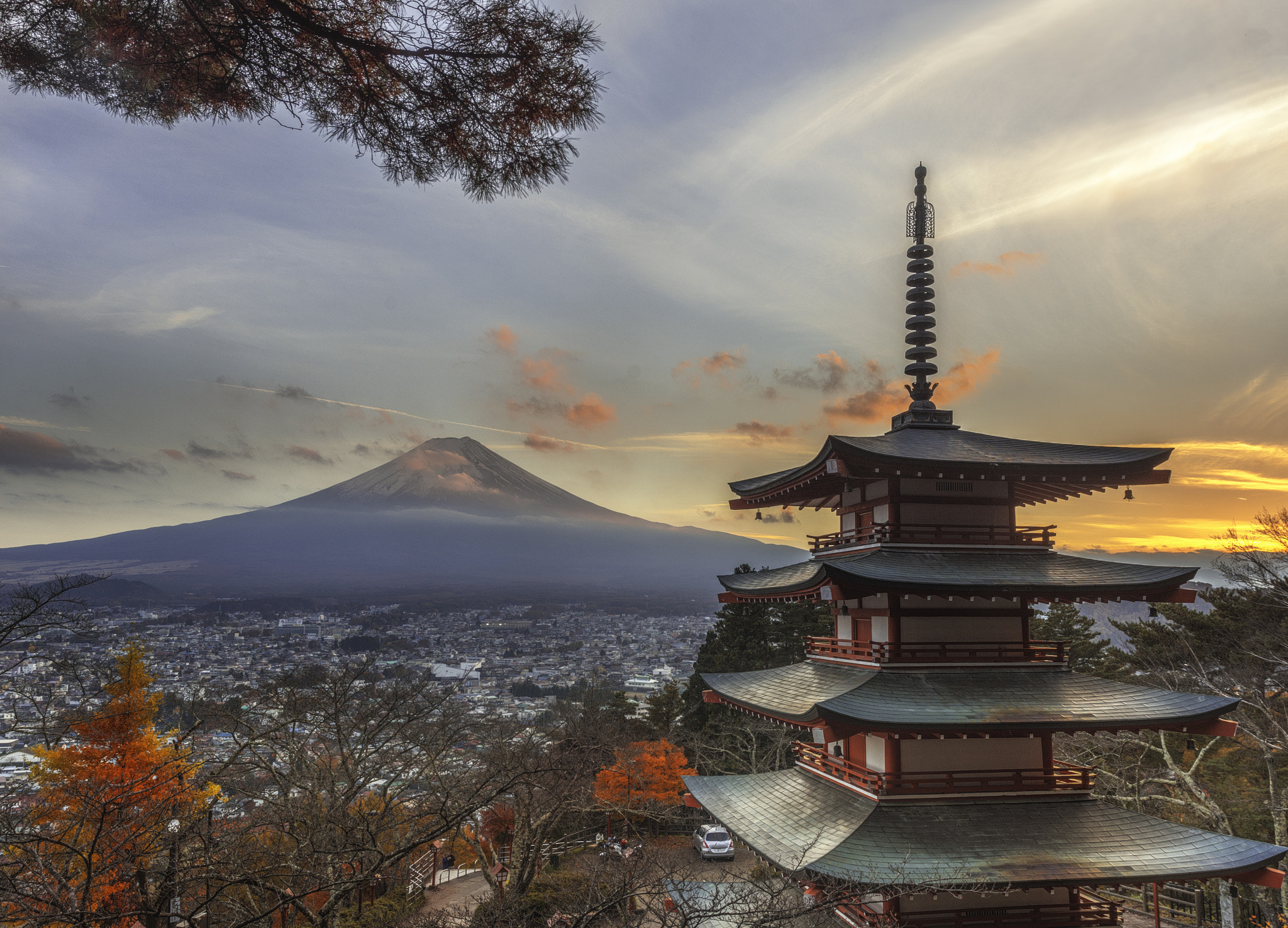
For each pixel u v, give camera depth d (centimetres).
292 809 1833
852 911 1831
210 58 812
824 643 2252
